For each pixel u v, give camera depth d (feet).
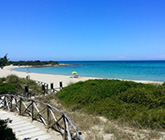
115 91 28.63
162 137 16.08
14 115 27.12
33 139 16.93
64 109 28.55
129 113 21.43
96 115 24.03
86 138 16.30
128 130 18.21
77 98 30.66
